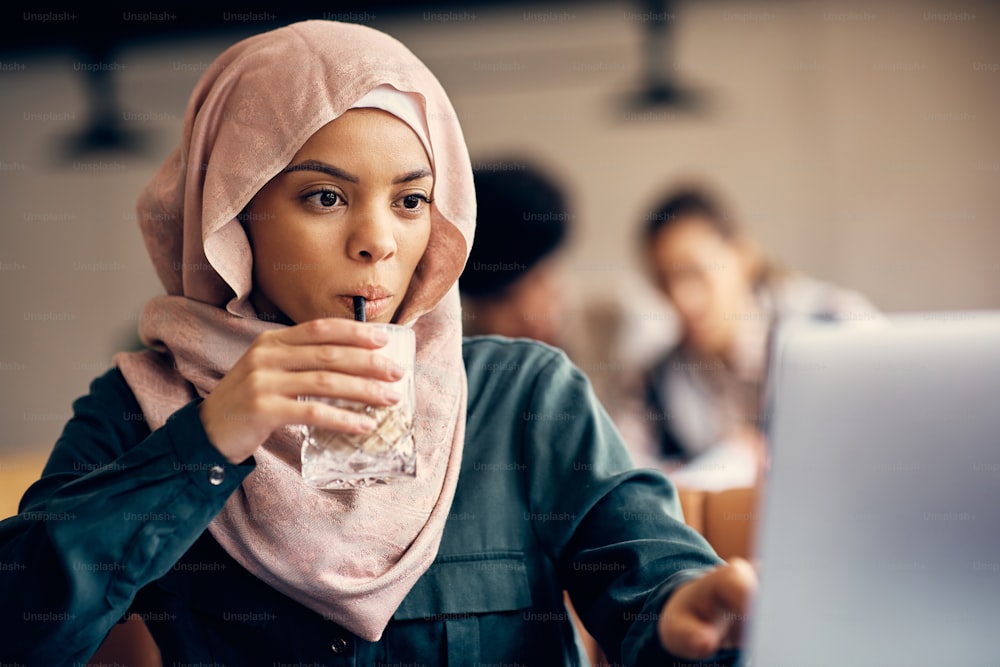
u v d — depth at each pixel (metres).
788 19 4.85
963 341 0.70
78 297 5.29
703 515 1.42
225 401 0.91
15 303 5.28
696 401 2.81
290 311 1.08
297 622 1.06
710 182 4.89
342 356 0.89
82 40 5.23
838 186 4.81
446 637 1.07
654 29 4.90
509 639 1.09
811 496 0.70
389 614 1.04
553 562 1.13
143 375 1.15
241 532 1.04
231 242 1.08
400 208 1.06
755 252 2.89
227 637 1.07
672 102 4.83
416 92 1.04
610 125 5.01
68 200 5.31
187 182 1.10
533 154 5.07
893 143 4.78
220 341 1.12
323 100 1.02
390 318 1.10
